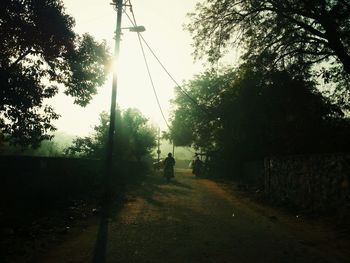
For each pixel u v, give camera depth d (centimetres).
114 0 1536
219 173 3509
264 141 2791
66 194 1395
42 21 1638
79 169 1598
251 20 1791
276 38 1822
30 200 1123
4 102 1714
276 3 1722
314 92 2094
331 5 1631
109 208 1244
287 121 2194
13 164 1057
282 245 762
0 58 1705
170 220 1037
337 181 1129
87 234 838
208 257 649
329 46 1684
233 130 3216
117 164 2441
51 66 1900
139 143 3619
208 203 1463
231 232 888
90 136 3139
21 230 795
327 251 725
